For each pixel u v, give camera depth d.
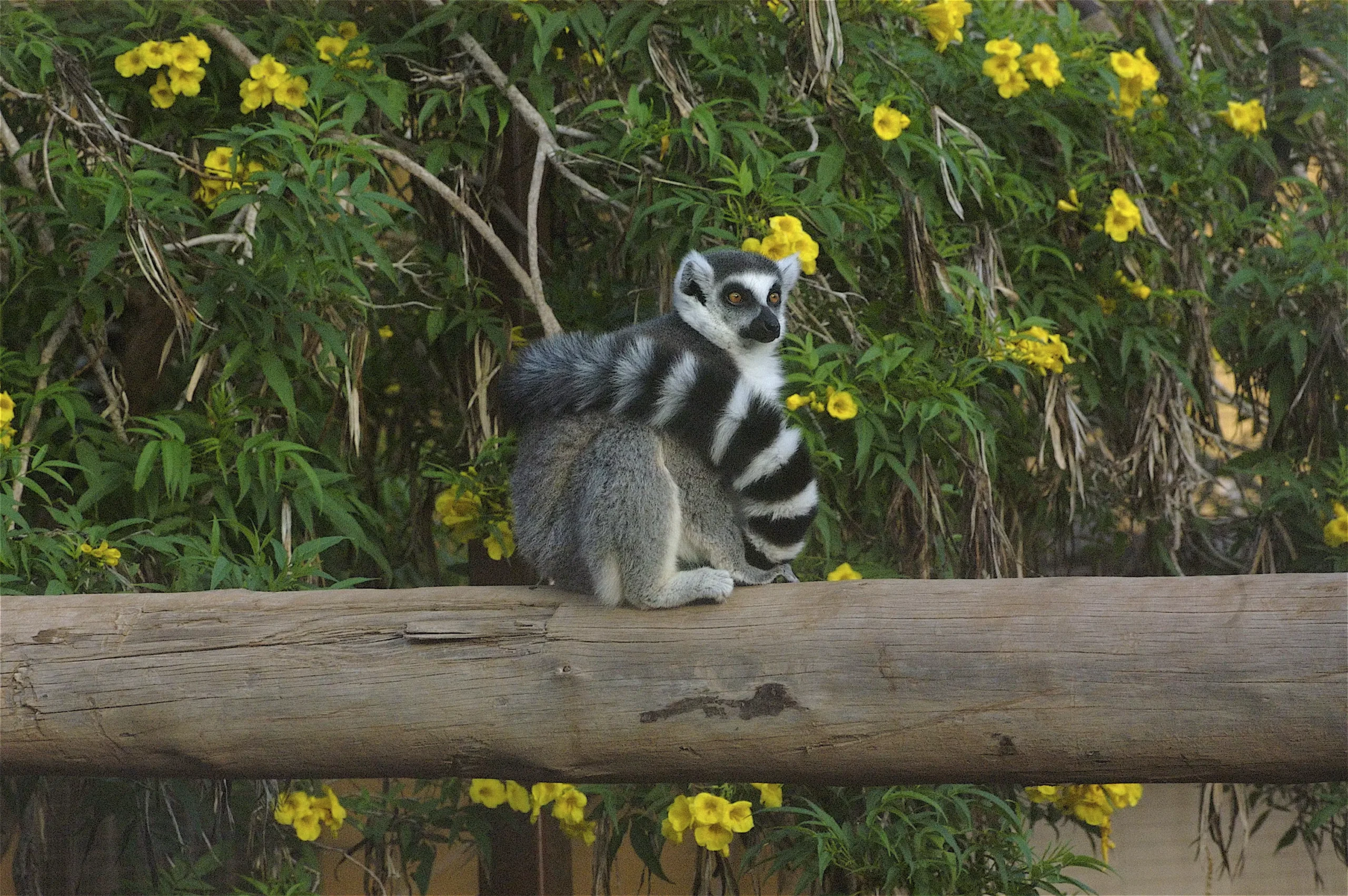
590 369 6.20
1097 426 11.00
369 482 10.70
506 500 8.69
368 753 5.22
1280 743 4.31
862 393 8.34
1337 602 4.35
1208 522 10.66
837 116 8.81
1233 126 10.25
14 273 8.19
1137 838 11.61
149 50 8.17
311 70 8.15
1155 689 4.45
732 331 7.57
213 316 8.33
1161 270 10.39
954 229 9.43
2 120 7.68
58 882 8.59
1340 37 10.96
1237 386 11.18
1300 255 10.28
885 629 4.83
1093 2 11.97
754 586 5.43
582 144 9.30
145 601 5.60
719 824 7.09
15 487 7.27
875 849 7.77
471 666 5.16
